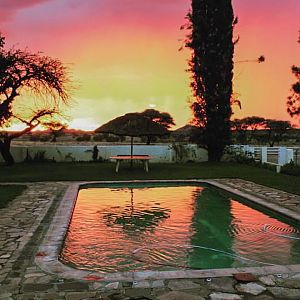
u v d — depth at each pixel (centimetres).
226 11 2059
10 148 2064
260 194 1043
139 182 1319
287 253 612
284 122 3488
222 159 2188
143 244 660
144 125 1708
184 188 1290
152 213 920
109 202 1059
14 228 664
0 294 392
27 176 1445
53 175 1484
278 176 1434
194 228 776
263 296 391
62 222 710
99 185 1295
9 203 897
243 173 1540
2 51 1727
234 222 819
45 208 839
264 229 760
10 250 537
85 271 461
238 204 1016
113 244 659
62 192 1069
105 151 2164
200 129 2131
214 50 2056
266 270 462
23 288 407
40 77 1820
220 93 2066
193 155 2181
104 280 429
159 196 1149
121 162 2058
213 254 606
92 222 828
